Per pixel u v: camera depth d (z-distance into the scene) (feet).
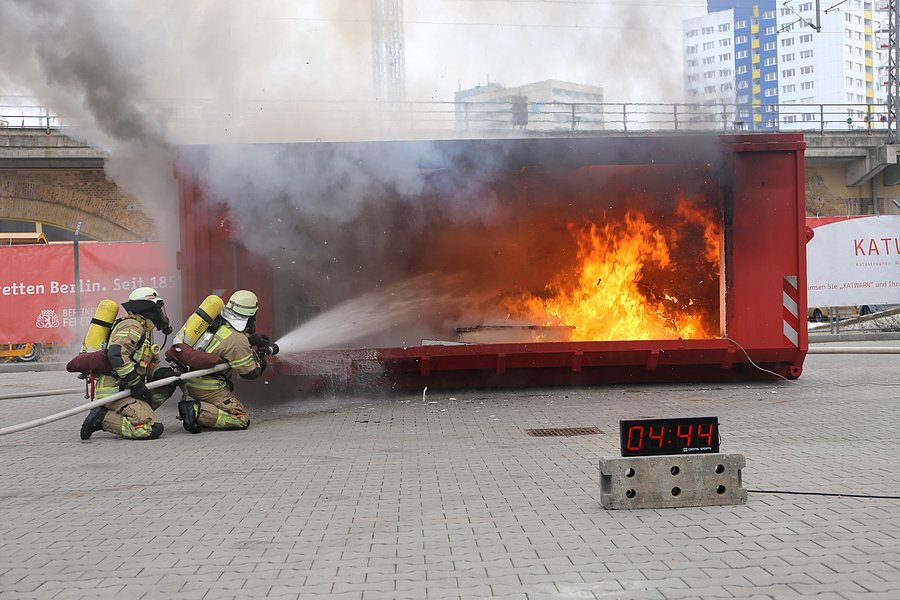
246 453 26.05
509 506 18.56
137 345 29.25
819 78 245.45
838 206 108.68
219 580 14.12
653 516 17.43
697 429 18.38
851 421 28.89
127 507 19.45
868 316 71.15
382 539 16.28
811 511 17.44
